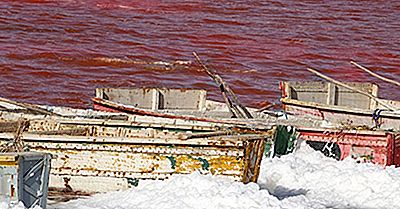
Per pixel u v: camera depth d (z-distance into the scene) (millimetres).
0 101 24078
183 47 49438
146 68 43188
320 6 67688
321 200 19484
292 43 53312
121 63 43750
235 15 61062
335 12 65688
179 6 62062
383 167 22047
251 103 37406
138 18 56969
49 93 36719
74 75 40438
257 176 19719
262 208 16953
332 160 22312
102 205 17859
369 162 22875
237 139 18734
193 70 43469
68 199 18703
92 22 54406
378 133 22859
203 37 52969
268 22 59719
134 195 18156
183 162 18969
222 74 43125
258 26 58000
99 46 47656
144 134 21422
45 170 16016
